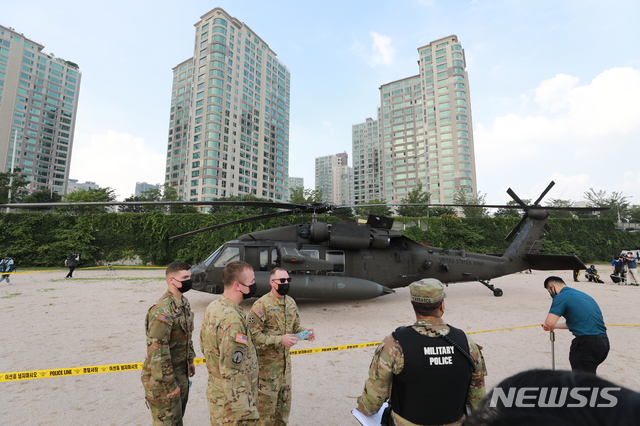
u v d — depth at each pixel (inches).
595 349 139.5
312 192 1721.2
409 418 71.3
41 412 140.9
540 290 518.6
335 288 320.8
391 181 4288.9
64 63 4215.1
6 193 1582.2
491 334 262.1
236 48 3479.3
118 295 438.0
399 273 388.5
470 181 3248.0
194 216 901.2
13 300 399.9
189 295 456.8
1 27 3575.3
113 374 183.0
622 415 20.7
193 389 166.6
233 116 3378.4
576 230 1073.5
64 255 832.9
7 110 3582.7
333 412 142.3
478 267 422.0
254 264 343.9
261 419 111.0
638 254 873.5
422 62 3649.1
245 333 95.1
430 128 3499.0
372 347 231.3
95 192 1521.9
